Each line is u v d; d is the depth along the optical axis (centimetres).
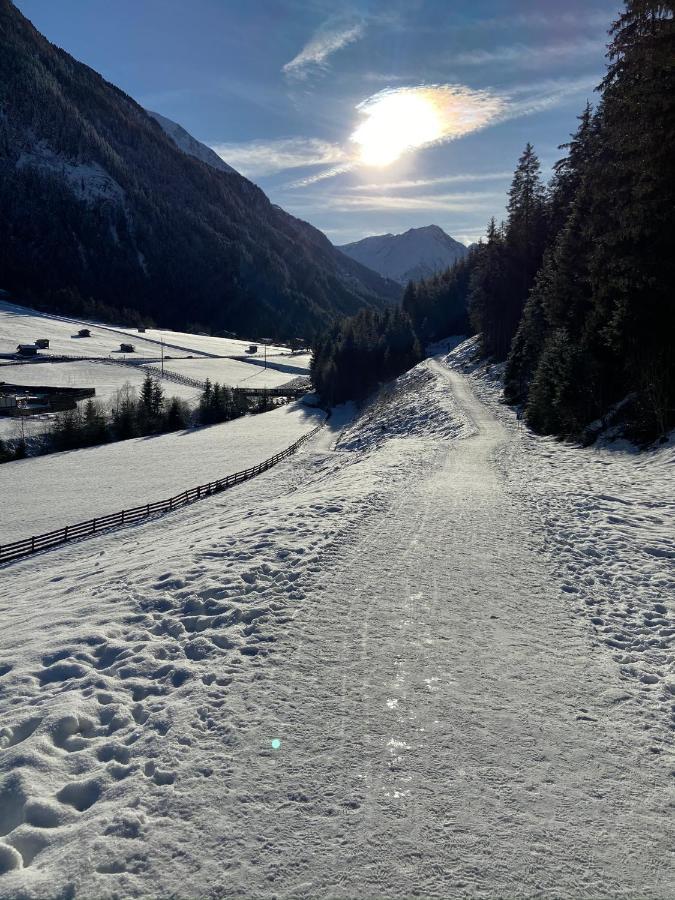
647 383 2005
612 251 2191
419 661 655
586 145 3884
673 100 1742
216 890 356
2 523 3097
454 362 7062
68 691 577
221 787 441
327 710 549
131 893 351
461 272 11825
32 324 14462
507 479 1762
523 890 368
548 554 1059
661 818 435
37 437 6150
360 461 2498
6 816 418
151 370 10988
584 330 2544
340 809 426
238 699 556
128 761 472
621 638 739
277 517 1269
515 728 538
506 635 734
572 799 450
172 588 860
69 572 1545
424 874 375
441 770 473
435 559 1009
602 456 2014
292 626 723
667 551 1036
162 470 4528
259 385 11050
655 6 1753
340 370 8806
